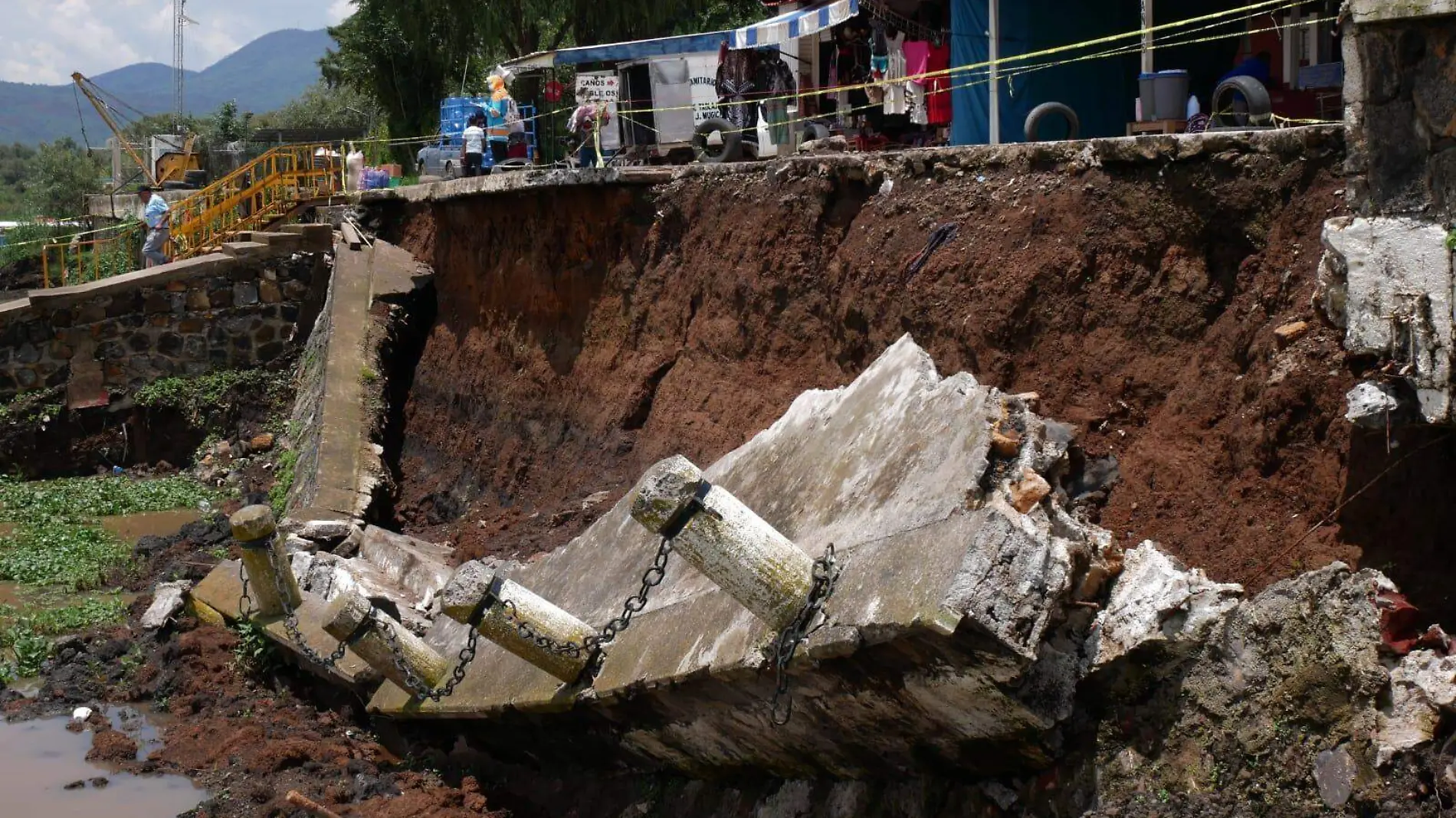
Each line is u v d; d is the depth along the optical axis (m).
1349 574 5.63
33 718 12.02
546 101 28.39
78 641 13.66
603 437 13.62
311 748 10.58
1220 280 7.62
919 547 6.05
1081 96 13.19
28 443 21.50
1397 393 5.86
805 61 16.89
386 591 12.16
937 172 9.88
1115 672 6.06
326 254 22.66
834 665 6.36
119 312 21.97
